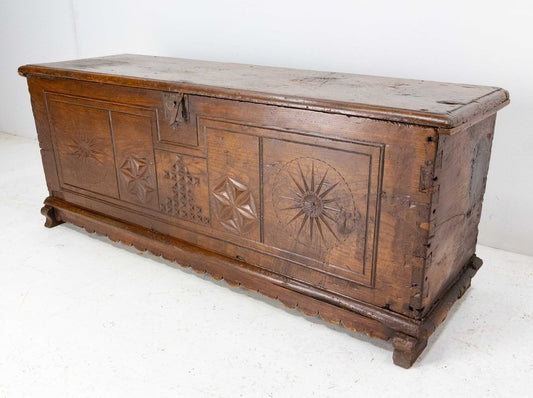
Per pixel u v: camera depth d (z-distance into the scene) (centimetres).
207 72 227
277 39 278
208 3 296
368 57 254
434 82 204
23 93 432
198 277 230
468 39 229
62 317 201
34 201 313
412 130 153
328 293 189
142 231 238
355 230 175
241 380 169
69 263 241
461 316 202
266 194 192
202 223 216
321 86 193
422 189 157
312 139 174
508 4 217
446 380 169
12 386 166
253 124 185
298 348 185
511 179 240
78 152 250
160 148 216
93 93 229
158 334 192
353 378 170
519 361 177
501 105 181
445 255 182
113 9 342
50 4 383
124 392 164
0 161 385
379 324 179
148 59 274
